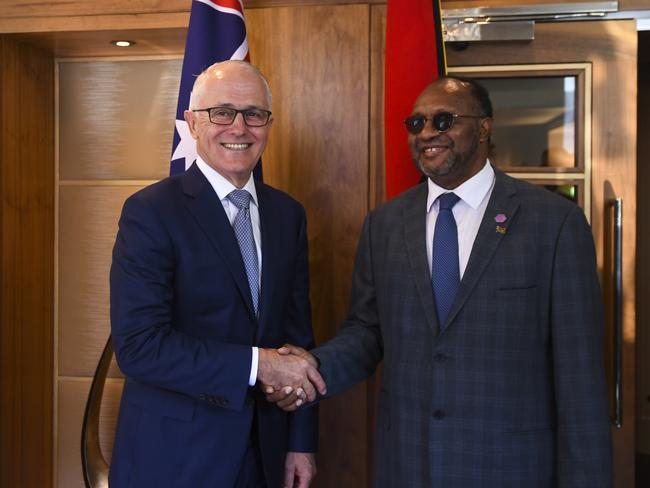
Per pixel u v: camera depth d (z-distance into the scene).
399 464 1.59
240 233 1.62
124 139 2.66
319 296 2.30
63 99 2.69
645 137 3.89
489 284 1.53
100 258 2.69
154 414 1.54
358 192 2.27
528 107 2.28
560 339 1.50
